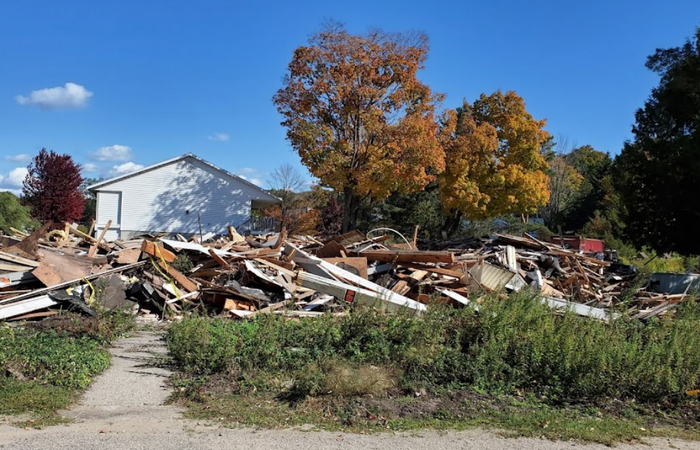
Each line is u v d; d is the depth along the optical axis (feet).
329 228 136.67
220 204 132.36
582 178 233.35
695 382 27.04
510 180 129.80
